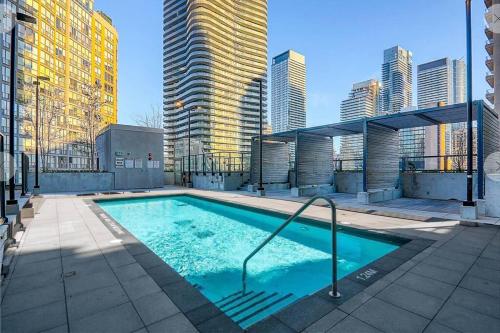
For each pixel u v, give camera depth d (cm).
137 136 1892
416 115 1007
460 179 1179
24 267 397
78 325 248
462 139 2928
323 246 687
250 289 454
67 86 6125
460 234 579
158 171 1980
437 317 258
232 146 8594
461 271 372
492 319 255
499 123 1085
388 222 717
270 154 1803
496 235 569
